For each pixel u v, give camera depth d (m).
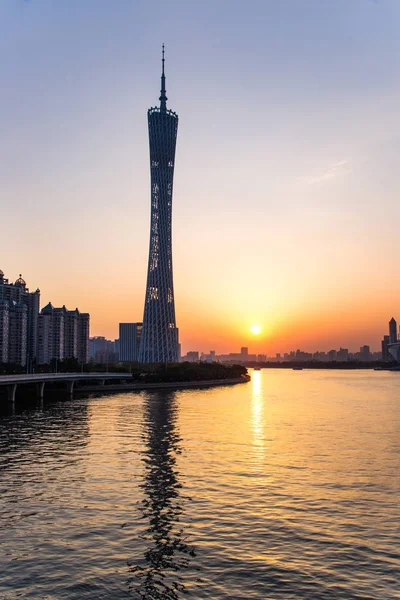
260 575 39.34
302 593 36.78
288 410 153.00
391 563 41.28
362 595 36.47
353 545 44.75
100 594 36.59
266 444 92.12
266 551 43.56
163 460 77.50
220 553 43.16
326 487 62.50
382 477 67.50
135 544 44.88
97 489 61.19
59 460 77.50
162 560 41.81
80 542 45.31
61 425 117.75
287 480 65.75
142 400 189.38
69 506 54.84
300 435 103.00
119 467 72.75
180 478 66.50
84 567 40.62
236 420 127.31
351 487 62.59
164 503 55.88
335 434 104.50
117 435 102.19
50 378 192.38
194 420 127.12
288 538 46.22
